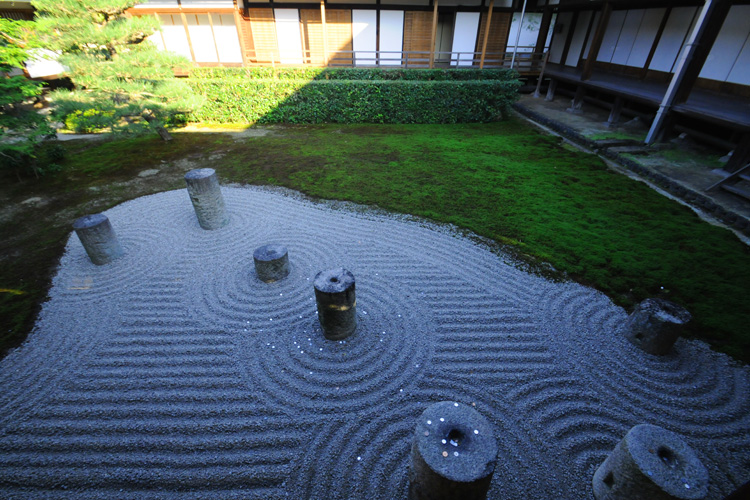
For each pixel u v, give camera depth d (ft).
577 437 13.21
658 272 20.93
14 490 11.73
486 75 53.21
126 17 40.45
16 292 20.13
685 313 15.98
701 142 37.52
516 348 16.84
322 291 15.58
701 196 27.94
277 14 55.77
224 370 15.74
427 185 31.60
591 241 23.89
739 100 35.99
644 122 43.24
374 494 11.60
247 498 11.46
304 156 37.83
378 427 13.50
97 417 13.92
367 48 59.16
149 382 15.21
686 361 16.22
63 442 13.07
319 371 15.70
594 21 56.70
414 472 9.96
